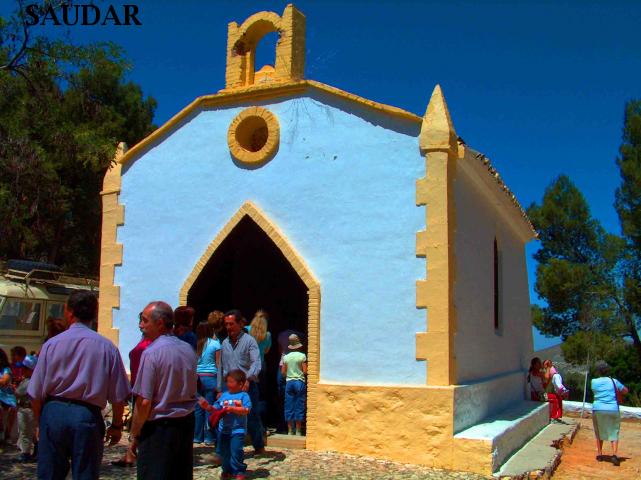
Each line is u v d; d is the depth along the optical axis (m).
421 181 8.98
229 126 10.66
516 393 13.43
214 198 10.66
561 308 23.41
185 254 10.80
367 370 8.99
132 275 11.26
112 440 5.32
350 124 9.66
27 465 8.09
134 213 11.41
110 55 10.91
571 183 24.75
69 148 11.57
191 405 5.38
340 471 7.88
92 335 5.08
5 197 10.77
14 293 12.94
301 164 9.96
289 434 9.62
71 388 4.86
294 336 9.85
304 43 10.88
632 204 22.50
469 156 9.44
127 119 22.47
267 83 10.34
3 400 8.89
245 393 7.48
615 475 9.05
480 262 10.85
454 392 8.38
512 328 13.79
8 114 11.02
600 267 23.16
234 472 7.34
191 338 7.95
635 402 20.48
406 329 8.82
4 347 12.59
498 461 8.34
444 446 8.23
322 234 9.62
